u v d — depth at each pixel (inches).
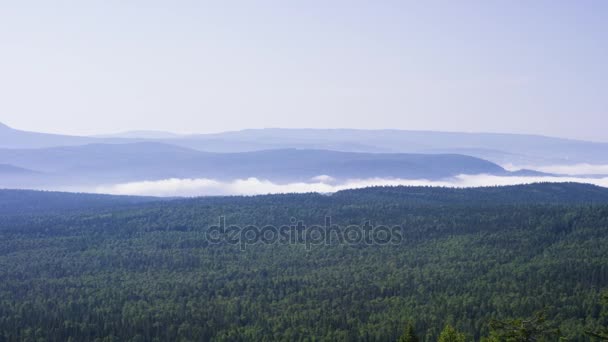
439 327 7539.4
